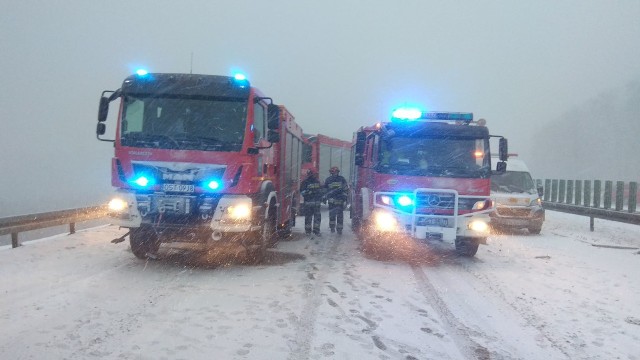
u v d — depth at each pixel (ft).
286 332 17.99
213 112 26.58
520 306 22.57
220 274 26.58
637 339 18.75
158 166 25.61
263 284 24.63
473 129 31.76
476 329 19.35
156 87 26.73
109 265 27.48
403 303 22.43
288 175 39.70
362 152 36.40
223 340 16.94
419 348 17.19
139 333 17.24
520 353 17.13
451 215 30.55
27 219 31.73
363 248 35.53
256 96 27.53
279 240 40.11
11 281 23.26
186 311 19.84
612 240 44.19
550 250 38.24
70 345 16.03
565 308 22.44
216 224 25.27
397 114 32.07
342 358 15.98
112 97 27.61
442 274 28.91
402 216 30.76
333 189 44.75
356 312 20.72
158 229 25.81
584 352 17.40
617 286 26.71
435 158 31.40
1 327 17.39
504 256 35.40
